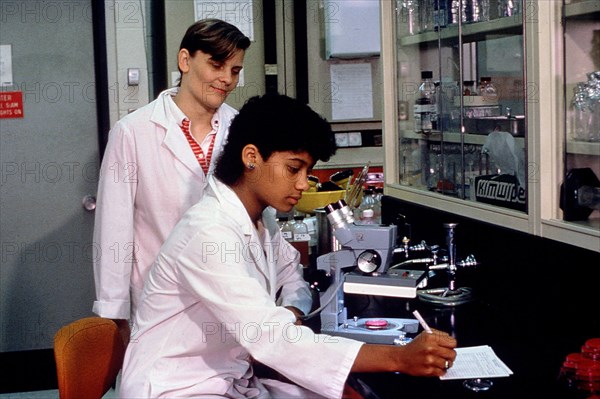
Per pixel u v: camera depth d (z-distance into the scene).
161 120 2.55
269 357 1.62
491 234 2.46
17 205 4.29
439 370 1.60
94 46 4.30
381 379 1.75
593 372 1.64
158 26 4.43
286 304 2.17
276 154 1.67
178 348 1.71
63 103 4.29
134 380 1.69
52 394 4.29
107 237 2.52
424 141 3.05
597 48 2.15
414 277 2.18
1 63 4.22
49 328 4.37
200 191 2.55
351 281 2.19
